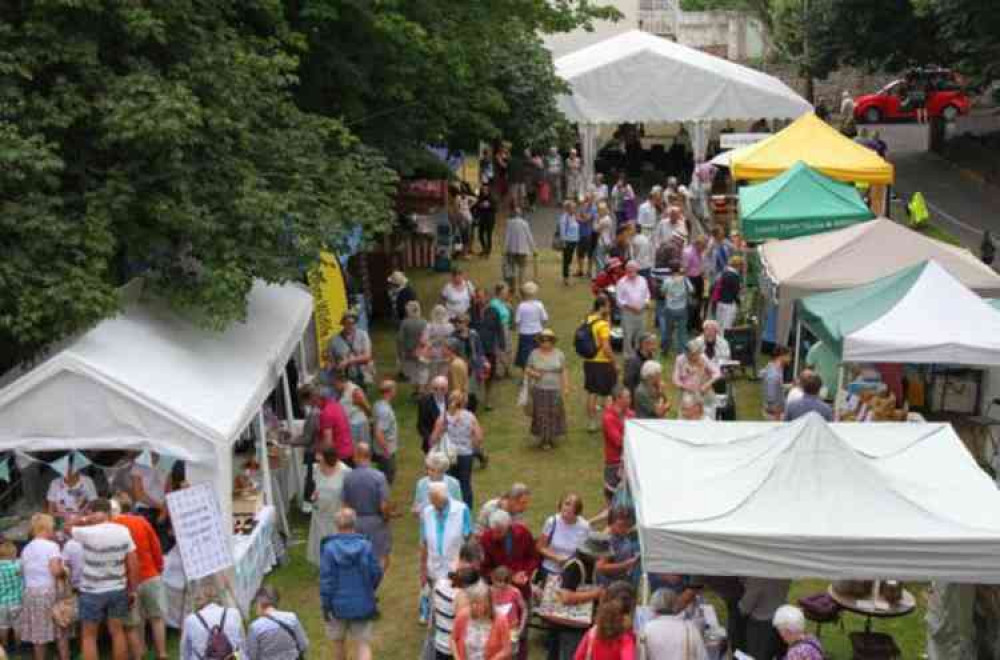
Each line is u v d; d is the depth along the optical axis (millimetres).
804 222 20281
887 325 14016
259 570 12641
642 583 10438
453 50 19719
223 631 9320
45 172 12281
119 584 10656
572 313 23188
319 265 15977
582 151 34469
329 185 15688
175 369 12516
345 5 18359
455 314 19172
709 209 29672
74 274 12148
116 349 12281
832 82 56000
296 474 14969
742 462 10258
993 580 9250
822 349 16188
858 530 9289
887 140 44625
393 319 23047
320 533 12789
